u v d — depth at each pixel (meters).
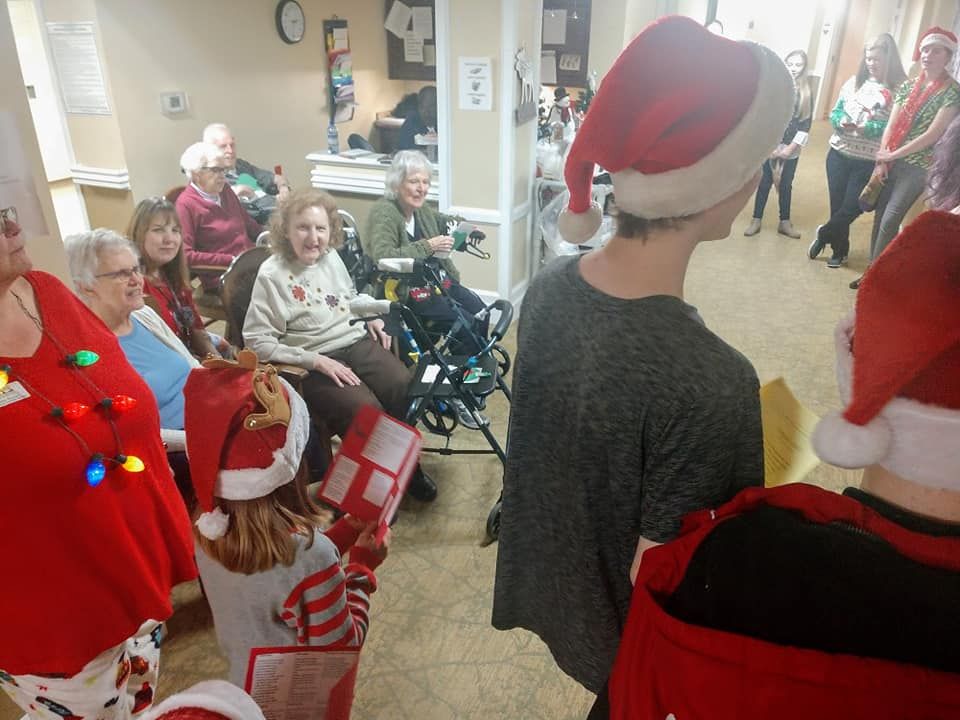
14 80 1.44
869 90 4.50
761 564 0.58
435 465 2.79
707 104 0.71
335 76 5.84
